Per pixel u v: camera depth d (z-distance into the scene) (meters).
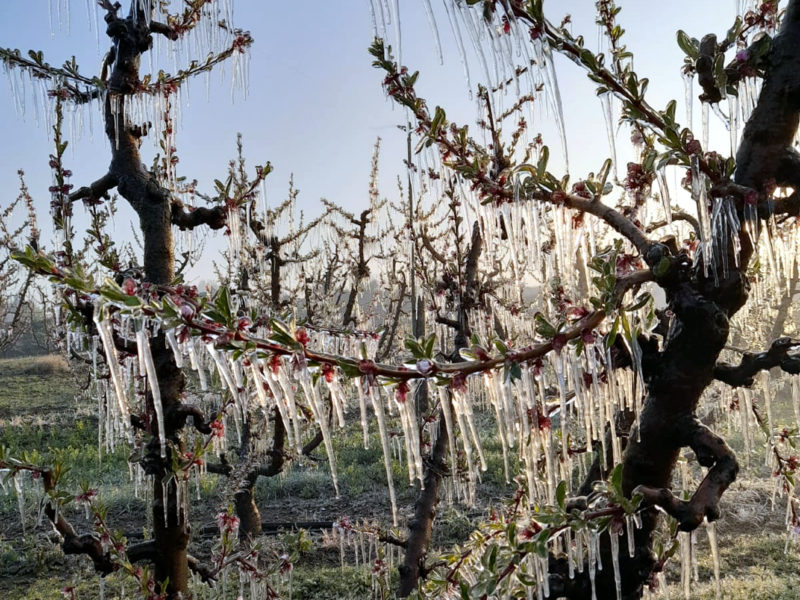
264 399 1.41
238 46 3.09
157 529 2.51
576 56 1.55
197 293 2.06
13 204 8.78
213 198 2.87
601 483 1.57
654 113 1.54
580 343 1.45
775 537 6.88
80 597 5.97
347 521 5.58
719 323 1.48
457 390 1.42
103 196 2.75
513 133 2.80
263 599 3.41
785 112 1.49
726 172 1.47
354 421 12.55
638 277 1.48
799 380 2.07
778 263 1.77
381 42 1.75
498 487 8.61
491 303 3.70
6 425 12.61
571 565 1.54
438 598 2.28
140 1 2.72
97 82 2.64
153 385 1.48
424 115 1.76
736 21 1.66
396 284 7.98
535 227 1.72
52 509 2.28
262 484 9.41
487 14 1.47
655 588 1.89
